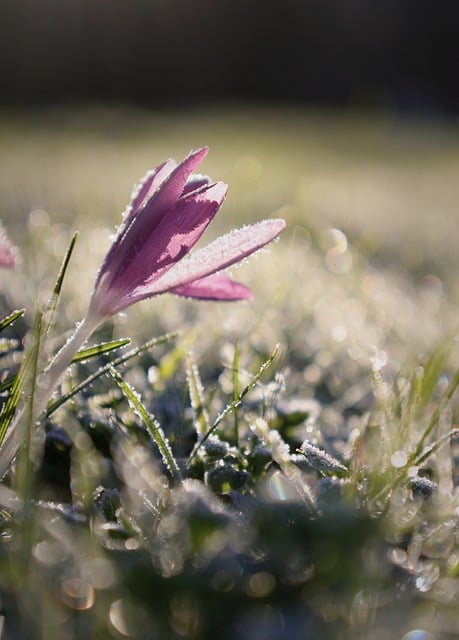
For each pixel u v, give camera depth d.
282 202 1.29
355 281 0.70
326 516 0.28
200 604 0.26
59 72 4.98
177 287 0.31
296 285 0.66
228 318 0.53
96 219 0.96
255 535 0.27
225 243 0.31
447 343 0.41
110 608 0.26
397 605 0.27
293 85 5.53
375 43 5.41
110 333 0.44
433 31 5.27
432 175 2.25
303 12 5.48
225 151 2.43
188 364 0.35
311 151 2.70
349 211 1.30
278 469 0.33
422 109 4.75
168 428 0.36
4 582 0.27
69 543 0.27
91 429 0.34
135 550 0.28
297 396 0.43
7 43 4.83
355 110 3.95
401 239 1.08
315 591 0.27
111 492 0.31
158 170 0.31
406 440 0.34
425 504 0.31
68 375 0.36
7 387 0.33
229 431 0.36
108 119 3.75
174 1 5.24
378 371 0.36
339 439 0.38
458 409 0.42
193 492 0.28
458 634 0.26
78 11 4.97
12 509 0.29
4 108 4.16
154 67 5.25
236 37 5.45
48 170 1.61
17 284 0.53
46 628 0.25
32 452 0.30
